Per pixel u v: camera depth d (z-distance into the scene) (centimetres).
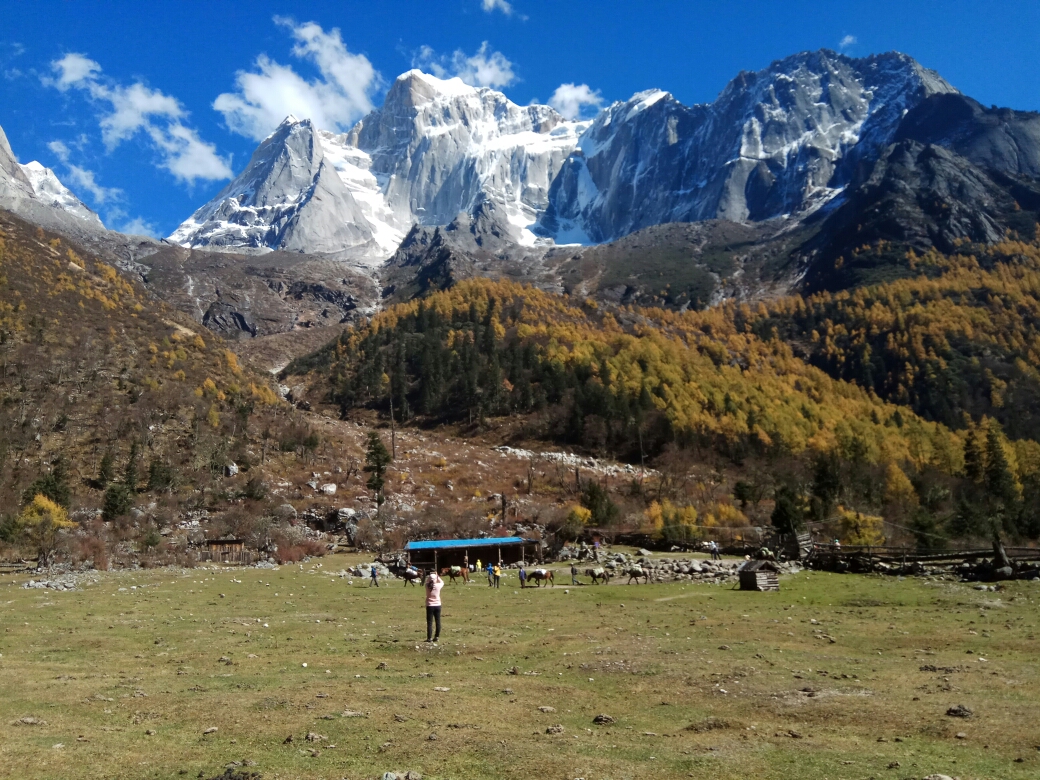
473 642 2233
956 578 3900
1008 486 9344
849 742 1188
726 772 1030
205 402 11200
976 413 17800
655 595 3719
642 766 1057
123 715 1356
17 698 1492
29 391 9844
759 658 1961
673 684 1645
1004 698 1460
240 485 8694
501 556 6175
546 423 14338
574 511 7644
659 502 8862
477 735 1219
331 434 11944
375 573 4609
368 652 2088
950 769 1034
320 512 8100
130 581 4488
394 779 995
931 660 1922
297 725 1278
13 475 7750
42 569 5184
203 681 1675
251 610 3186
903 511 8194
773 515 6731
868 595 3441
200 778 1020
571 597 3709
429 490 9812
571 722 1328
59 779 1011
